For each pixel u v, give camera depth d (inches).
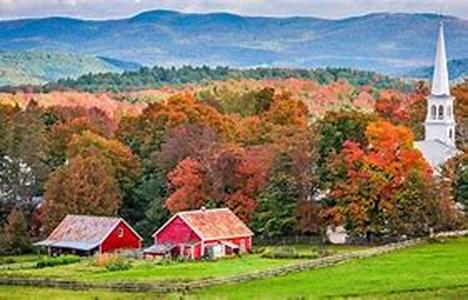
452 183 5492.1
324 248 5103.3
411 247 4702.3
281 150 5502.0
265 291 3427.7
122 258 4803.2
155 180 6146.7
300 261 4389.8
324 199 5374.0
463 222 5295.3
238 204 5605.3
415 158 5177.2
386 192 5157.5
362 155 5177.2
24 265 4822.8
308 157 5447.8
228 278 3703.3
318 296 3230.8
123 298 3334.2
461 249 4579.2
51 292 3602.4
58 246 5521.7
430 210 5118.1
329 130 5541.3
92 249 5388.8
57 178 5989.2
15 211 6053.2
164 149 6200.8
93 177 5994.1
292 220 5383.9
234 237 5172.2
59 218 5895.7
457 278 3580.2
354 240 5329.7
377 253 4463.6
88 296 3427.7
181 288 3540.8
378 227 5177.2
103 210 5959.6
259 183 5565.9
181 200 5679.1
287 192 5423.2
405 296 3169.3
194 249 5007.4
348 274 3814.0
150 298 3304.6
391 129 5187.0
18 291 3656.5
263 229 5428.2
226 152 5693.9
